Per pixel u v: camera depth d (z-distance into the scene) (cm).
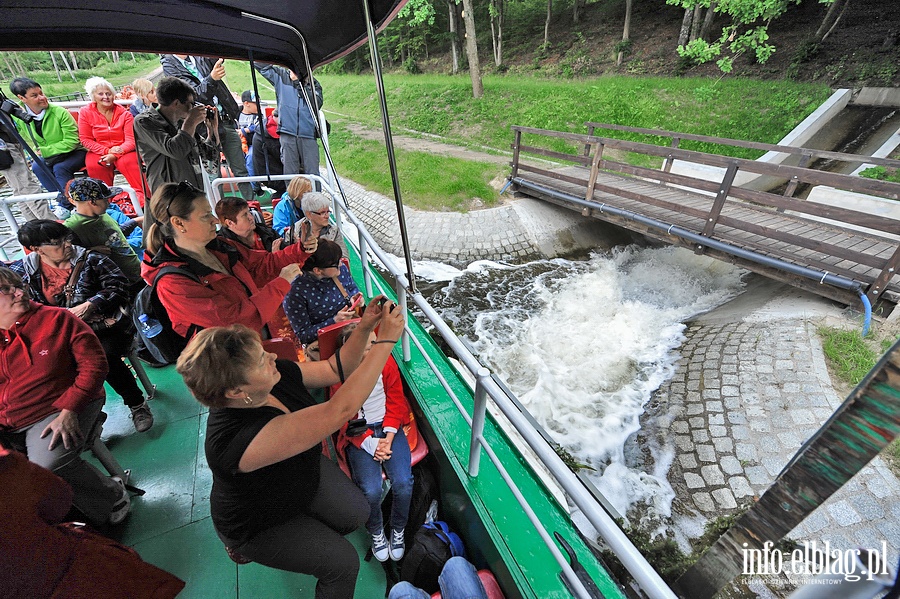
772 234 552
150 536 179
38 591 82
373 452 173
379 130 1652
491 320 712
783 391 455
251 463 97
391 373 181
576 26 2056
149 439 226
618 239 927
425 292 788
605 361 590
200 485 201
